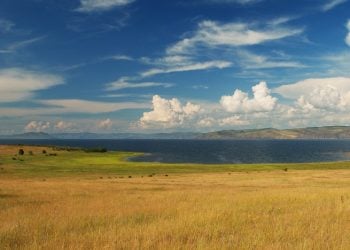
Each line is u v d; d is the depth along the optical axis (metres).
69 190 37.50
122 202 24.59
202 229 14.09
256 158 188.25
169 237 12.84
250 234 13.00
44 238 13.18
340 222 15.54
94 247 11.29
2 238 13.24
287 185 44.94
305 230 13.71
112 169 94.75
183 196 28.06
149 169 95.38
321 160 173.88
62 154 166.75
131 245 11.48
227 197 26.48
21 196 31.06
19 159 130.38
